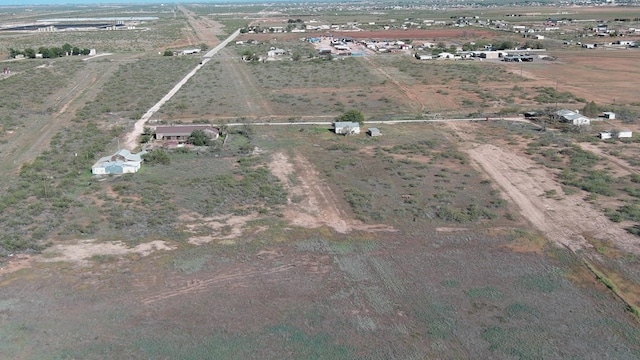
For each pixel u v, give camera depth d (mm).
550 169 65750
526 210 54375
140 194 57750
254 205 55562
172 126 80000
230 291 40594
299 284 41562
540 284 41375
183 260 44812
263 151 73312
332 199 57281
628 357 33344
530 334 35625
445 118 90188
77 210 53812
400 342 34906
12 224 50344
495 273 43000
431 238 48719
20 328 36156
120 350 34062
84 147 74562
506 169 66062
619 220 51281
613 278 42094
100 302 39094
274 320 37219
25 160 69625
